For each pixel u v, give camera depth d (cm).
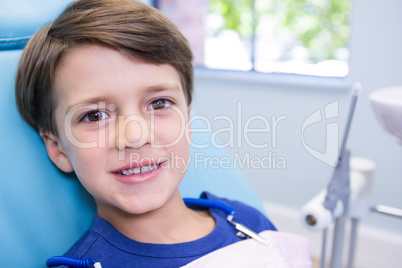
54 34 68
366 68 167
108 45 64
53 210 76
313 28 214
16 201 71
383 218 174
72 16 68
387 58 162
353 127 173
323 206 83
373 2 161
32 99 72
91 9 68
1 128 72
